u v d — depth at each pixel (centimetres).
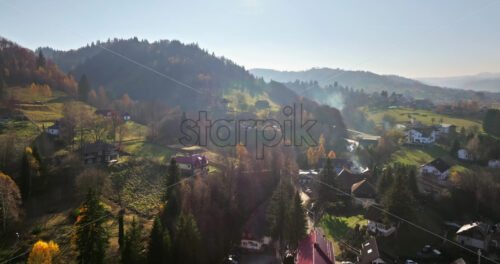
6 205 4606
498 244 5753
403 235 5850
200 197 5975
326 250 4859
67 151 7488
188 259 4531
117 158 7925
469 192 7500
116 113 12088
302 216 5459
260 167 8619
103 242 4206
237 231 6216
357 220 6575
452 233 6222
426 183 8406
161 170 7700
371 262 4709
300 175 9531
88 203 4206
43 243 3844
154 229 4294
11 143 6425
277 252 5831
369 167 10081
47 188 5922
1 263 4022
